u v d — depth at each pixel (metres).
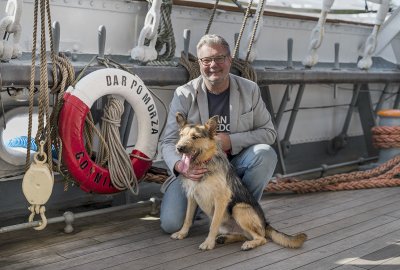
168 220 3.56
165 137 3.61
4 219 3.88
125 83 3.62
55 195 4.13
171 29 4.33
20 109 3.61
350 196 4.75
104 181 3.62
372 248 3.44
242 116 3.64
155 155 3.92
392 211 4.30
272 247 3.39
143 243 3.45
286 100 5.43
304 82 5.21
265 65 5.41
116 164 3.68
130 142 4.50
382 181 5.06
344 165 5.95
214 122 3.26
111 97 3.68
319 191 4.90
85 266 3.06
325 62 6.19
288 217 4.11
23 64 3.32
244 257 3.22
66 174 3.62
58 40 3.55
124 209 3.95
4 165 3.61
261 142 3.69
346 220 4.05
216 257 3.22
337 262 3.19
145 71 3.99
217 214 3.31
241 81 3.69
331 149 6.39
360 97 6.53
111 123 3.67
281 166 5.41
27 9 3.74
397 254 3.34
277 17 5.43
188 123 3.37
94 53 4.15
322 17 5.25
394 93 6.91
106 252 3.28
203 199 3.36
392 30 6.45
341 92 6.35
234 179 3.38
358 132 6.79
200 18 4.82
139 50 4.05
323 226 3.89
